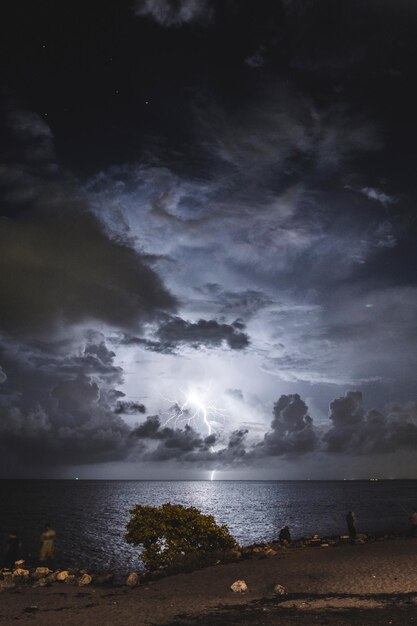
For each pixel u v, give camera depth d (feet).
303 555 86.89
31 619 50.83
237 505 412.98
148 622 48.16
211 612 51.26
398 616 46.44
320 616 47.57
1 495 591.37
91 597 62.23
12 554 91.91
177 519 91.56
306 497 578.25
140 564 126.93
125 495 605.31
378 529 208.44
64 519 272.51
